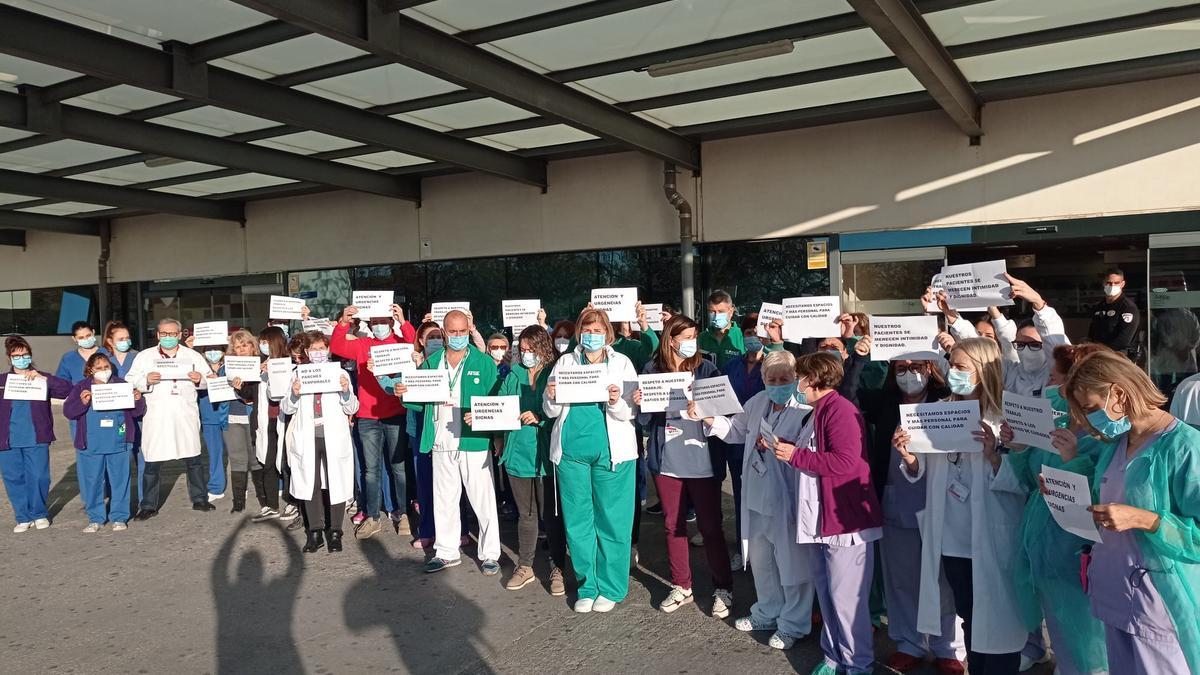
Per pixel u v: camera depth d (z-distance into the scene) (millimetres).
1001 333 4793
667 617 5008
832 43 7461
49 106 8852
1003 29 7199
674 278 11734
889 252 10008
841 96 9227
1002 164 9344
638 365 6676
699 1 6516
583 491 5129
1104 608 2910
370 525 6926
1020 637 3559
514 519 7367
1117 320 8000
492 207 13164
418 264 14078
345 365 7195
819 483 4039
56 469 10602
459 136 10656
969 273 4609
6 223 16312
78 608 5469
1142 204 8695
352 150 11492
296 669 4461
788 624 4531
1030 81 8547
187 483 8742
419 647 4691
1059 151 9055
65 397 7621
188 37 7191
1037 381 4770
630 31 7176
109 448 7375
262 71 8062
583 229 12336
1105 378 2820
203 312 16766
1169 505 2705
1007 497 3596
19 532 7391
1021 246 10422
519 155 11969
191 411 7895
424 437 6004
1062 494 2906
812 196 10484
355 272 14734
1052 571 3266
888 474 4242
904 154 9883
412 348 6328
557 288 12727
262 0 5543
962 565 3693
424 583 5758
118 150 11195
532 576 5703
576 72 8211
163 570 6211
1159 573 2750
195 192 14609
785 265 10812
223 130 10359
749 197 10938
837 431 3936
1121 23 6988
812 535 4043
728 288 11258
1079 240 9398
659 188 11695
